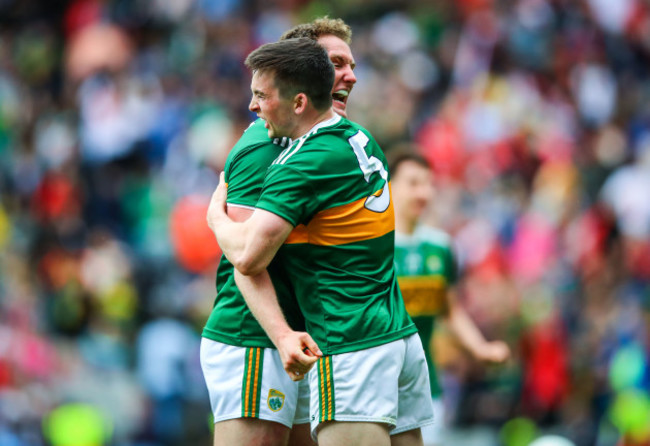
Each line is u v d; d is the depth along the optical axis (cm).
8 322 3762
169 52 6094
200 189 4900
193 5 6316
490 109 5169
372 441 1452
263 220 1423
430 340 2461
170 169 5112
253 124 1579
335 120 1505
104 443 3550
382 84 5431
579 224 4403
